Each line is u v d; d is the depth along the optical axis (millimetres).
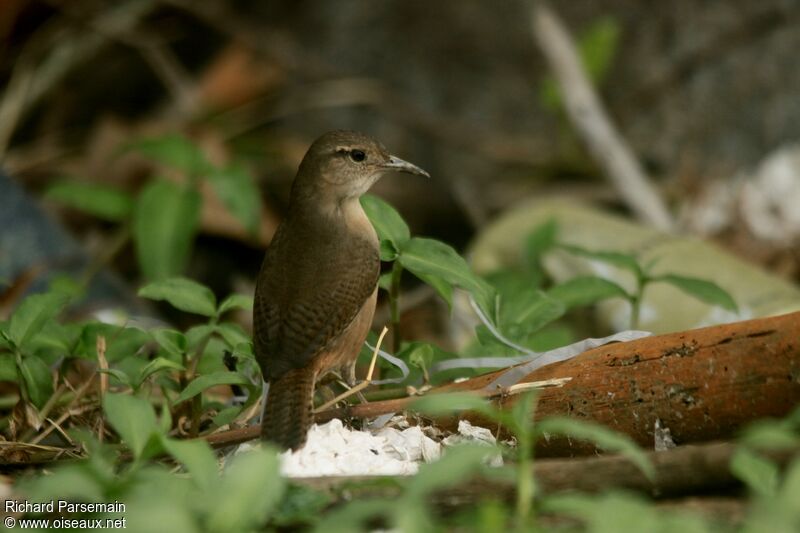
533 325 8656
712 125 17656
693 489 5973
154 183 13648
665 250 13391
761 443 5641
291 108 18469
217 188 13648
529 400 5672
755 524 4879
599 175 17875
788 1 17375
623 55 18000
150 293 8367
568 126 17625
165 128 17422
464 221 17891
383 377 8828
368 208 8414
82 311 12320
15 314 7953
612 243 13586
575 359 7156
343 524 5160
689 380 6699
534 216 14320
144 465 7062
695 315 12367
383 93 18406
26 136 18328
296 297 8367
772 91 17438
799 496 4887
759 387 6496
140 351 8961
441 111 18453
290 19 18891
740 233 16344
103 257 13703
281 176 17594
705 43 17656
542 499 5832
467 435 7301
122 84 18891
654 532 4887
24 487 6582
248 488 5047
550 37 16703
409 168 9500
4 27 17719
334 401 7707
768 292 12773
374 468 6945
